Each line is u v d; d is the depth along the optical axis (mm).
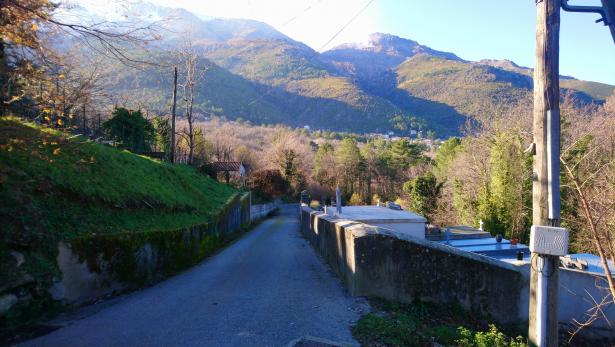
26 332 5734
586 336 8969
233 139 70875
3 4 6430
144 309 6996
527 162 25000
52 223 7348
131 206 11227
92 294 7559
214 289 8680
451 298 7453
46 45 7395
